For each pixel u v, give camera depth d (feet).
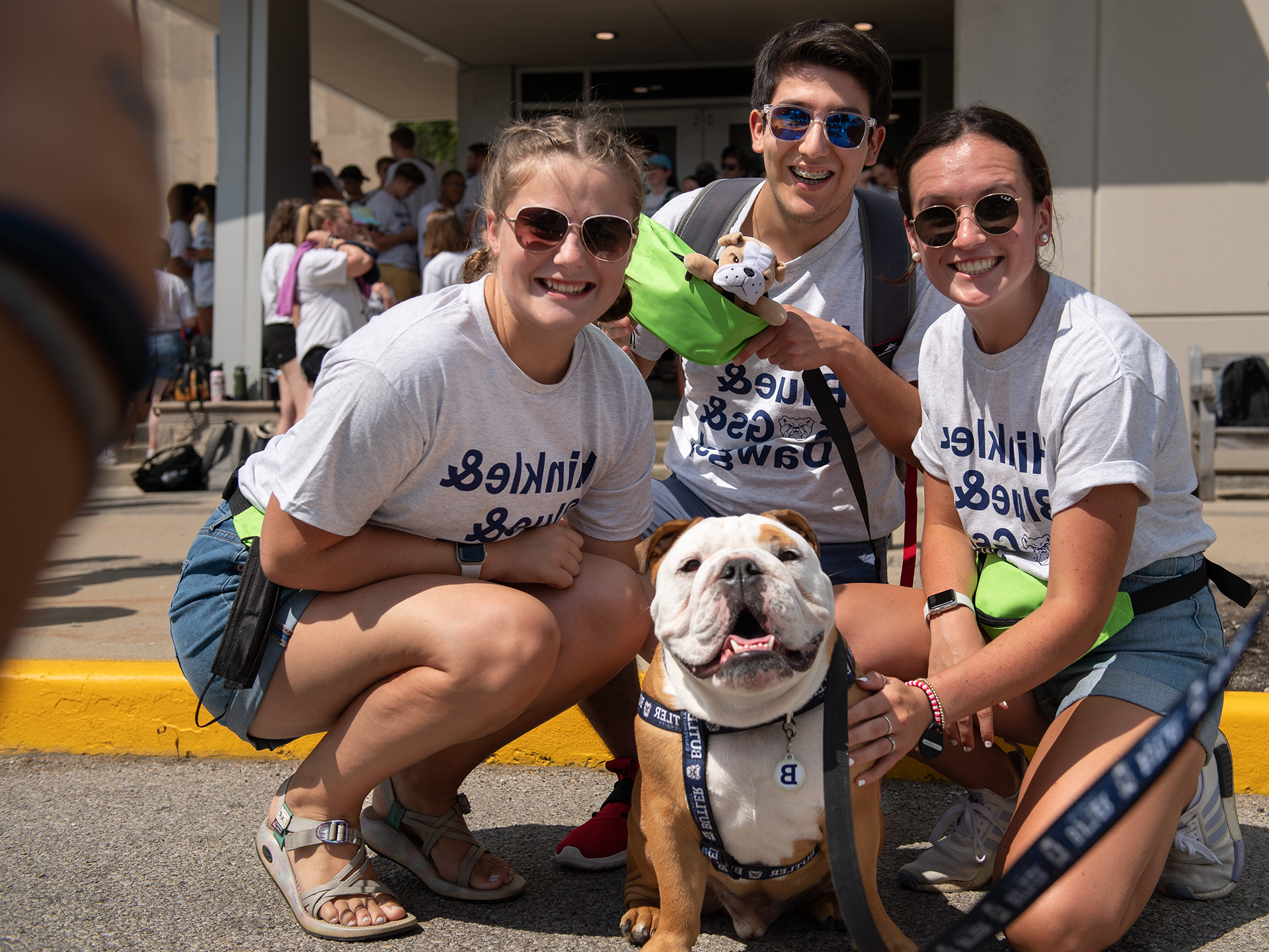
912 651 7.69
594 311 6.80
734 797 5.95
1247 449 23.16
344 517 6.64
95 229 1.30
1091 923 5.78
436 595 6.70
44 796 9.27
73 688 10.27
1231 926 6.78
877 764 6.28
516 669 6.52
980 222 6.60
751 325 7.85
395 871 7.87
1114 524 6.36
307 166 33.55
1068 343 6.71
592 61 39.45
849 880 5.38
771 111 8.52
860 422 8.83
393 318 6.93
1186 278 23.95
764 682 5.49
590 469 7.57
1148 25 23.49
